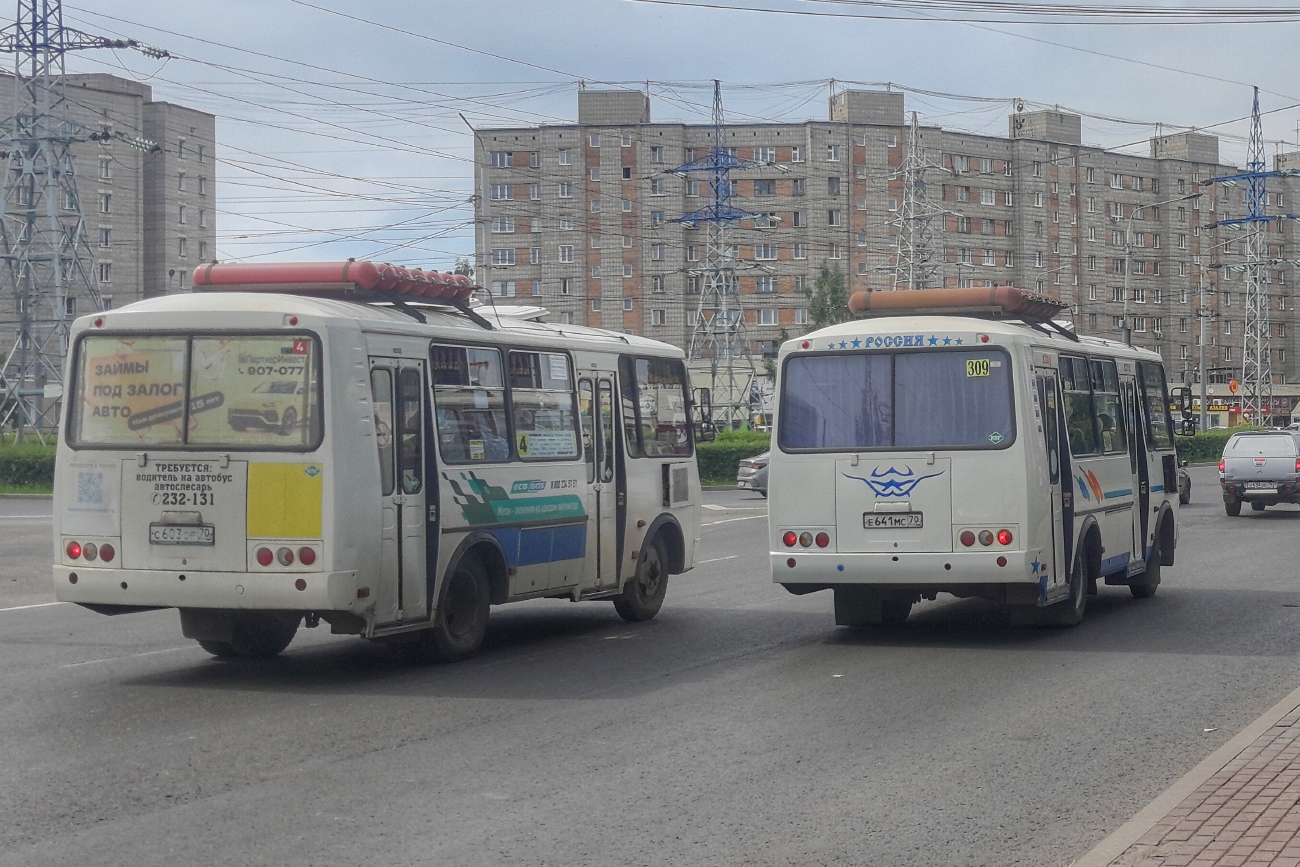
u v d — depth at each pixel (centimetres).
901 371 1254
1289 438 3178
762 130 10381
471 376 1187
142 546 1039
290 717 917
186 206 10544
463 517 1159
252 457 1021
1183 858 568
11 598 1698
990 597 1256
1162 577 1880
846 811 682
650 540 1481
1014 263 11038
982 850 617
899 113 10681
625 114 10306
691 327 10275
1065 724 899
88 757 793
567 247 10250
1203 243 12156
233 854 603
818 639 1316
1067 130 11500
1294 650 1225
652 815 673
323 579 1006
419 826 650
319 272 1111
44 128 5253
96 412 1060
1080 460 1377
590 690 1029
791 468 1273
